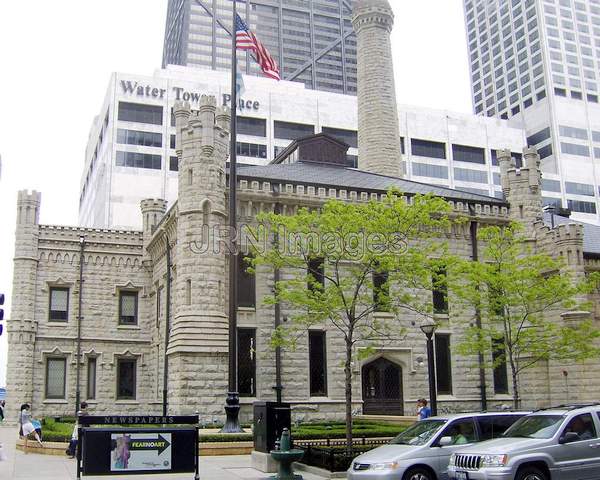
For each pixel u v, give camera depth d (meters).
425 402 25.19
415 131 116.25
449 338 39.00
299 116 109.44
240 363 34.75
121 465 17.33
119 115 100.19
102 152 104.81
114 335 45.12
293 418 34.81
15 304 43.59
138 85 101.94
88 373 44.41
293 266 27.97
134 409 44.47
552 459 16.03
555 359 34.41
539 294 30.34
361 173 44.91
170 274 39.94
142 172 99.06
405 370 37.72
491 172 120.31
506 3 157.50
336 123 111.38
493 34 161.62
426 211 27.39
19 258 44.16
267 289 35.69
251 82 112.38
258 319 35.38
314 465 21.75
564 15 147.38
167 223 39.53
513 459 15.73
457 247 39.97
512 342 31.45
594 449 16.52
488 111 160.62
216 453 25.80
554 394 38.34
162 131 101.50
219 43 197.50
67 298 45.16
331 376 36.12
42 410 43.12
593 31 149.25
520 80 149.38
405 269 27.06
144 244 46.56
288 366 35.44
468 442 17.97
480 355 39.16
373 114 54.91
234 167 27.48
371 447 22.75
